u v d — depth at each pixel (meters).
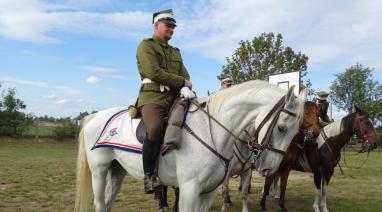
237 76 22.20
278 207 7.83
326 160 7.16
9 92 25.89
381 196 9.24
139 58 4.04
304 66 22.34
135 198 8.20
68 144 25.83
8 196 7.98
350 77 51.31
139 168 4.18
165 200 7.25
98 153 4.56
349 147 28.45
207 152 3.71
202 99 4.05
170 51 4.25
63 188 9.16
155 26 4.19
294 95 3.55
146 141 3.88
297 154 7.38
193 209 3.71
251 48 22.16
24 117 26.69
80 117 27.36
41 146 23.44
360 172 14.36
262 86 3.83
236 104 3.79
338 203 8.35
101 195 4.64
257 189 9.90
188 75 4.43
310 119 6.73
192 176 3.72
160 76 3.90
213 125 3.81
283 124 3.55
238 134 3.82
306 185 10.71
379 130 35.78
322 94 8.29
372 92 50.97
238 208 7.61
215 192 3.98
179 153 3.77
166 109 4.01
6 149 20.22
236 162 4.56
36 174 11.39
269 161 3.62
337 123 7.36
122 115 4.54
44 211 6.81
